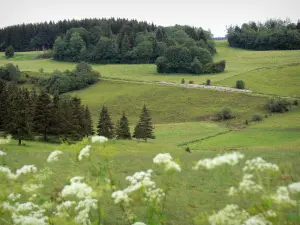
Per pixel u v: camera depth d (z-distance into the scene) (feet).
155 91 395.75
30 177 30.40
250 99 334.24
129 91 411.34
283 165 29.53
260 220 17.28
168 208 45.44
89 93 431.02
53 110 191.52
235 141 205.26
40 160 74.74
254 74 428.97
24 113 156.25
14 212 22.70
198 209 45.03
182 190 52.54
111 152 25.52
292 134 211.00
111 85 447.01
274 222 17.39
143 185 22.59
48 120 189.26
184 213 43.75
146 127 219.82
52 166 61.41
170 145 193.16
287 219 17.69
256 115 274.57
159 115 338.34
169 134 250.98
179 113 333.83
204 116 314.76
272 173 20.86
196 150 163.84
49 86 445.78
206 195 49.98
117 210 42.55
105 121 224.53
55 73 463.42
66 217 22.95
